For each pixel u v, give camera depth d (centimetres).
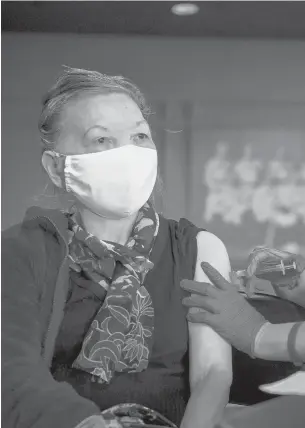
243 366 110
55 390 92
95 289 104
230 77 133
